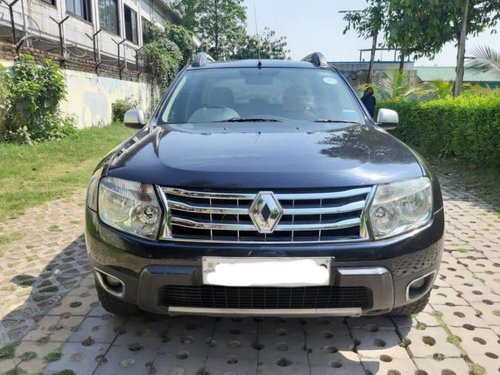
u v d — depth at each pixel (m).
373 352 2.43
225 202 2.04
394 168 2.22
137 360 2.36
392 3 12.73
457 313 2.84
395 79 15.98
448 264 3.64
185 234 2.08
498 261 3.72
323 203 2.04
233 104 3.29
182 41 27.09
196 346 2.49
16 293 3.10
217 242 2.04
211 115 3.19
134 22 22.75
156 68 21.81
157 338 2.56
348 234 2.07
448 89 14.75
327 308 2.14
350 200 2.06
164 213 2.07
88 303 2.96
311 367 2.30
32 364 2.32
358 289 2.13
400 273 2.12
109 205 2.21
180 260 2.05
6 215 4.96
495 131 7.15
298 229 2.02
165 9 29.17
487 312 2.86
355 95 3.51
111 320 2.74
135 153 2.42
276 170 2.08
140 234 2.12
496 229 4.60
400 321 2.72
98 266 2.28
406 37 12.65
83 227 4.60
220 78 3.58
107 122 15.49
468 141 8.01
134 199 2.13
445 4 11.81
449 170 7.96
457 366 2.31
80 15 15.99
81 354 2.41
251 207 2.01
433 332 2.61
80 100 13.30
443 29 12.30
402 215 2.14
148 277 2.08
